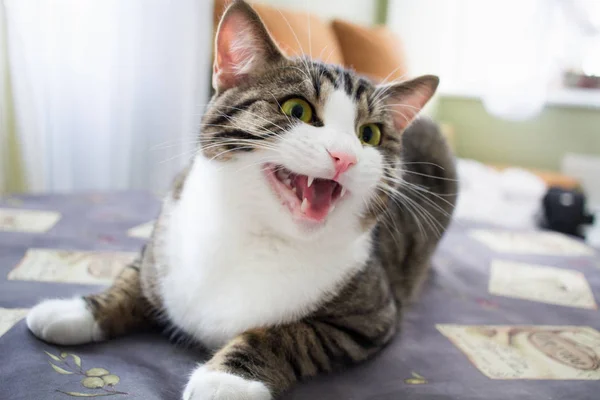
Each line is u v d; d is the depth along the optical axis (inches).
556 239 27.6
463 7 55.6
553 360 15.2
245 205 13.8
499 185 42.5
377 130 15.7
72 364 12.6
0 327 13.6
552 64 52.2
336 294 14.4
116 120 31.7
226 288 14.0
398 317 16.6
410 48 54.1
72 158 30.3
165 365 13.3
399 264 18.6
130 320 14.8
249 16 14.4
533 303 19.1
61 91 29.0
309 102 14.4
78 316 13.6
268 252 14.0
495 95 52.3
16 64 26.0
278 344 13.3
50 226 20.5
